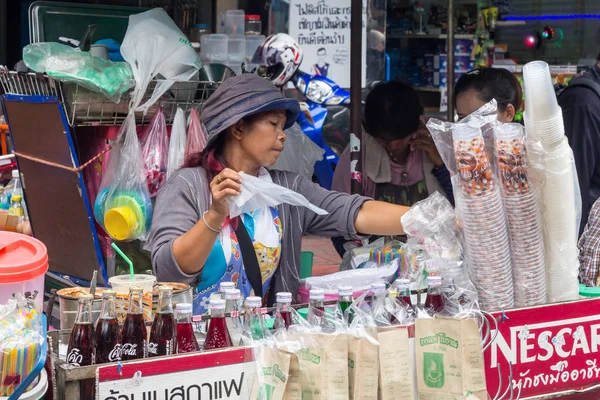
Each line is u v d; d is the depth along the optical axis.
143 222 3.59
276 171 3.40
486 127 2.70
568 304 2.76
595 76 4.70
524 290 2.75
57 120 3.56
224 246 3.03
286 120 3.33
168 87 3.69
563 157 2.71
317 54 7.48
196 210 3.07
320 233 3.38
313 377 2.31
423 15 8.97
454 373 2.45
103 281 3.71
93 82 3.44
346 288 2.45
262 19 7.41
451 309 2.54
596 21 9.02
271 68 5.19
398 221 3.16
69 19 4.10
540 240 2.76
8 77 3.84
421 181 4.22
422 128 4.18
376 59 7.51
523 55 9.41
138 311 2.30
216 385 2.25
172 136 3.71
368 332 2.38
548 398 2.73
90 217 3.65
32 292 2.42
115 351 2.27
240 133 3.13
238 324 2.43
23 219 4.06
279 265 3.29
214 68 4.00
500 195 2.70
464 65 8.88
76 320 2.25
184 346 2.31
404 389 2.44
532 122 2.69
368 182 4.23
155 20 3.77
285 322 2.43
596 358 2.83
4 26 7.55
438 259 2.71
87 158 3.76
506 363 2.64
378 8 7.45
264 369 2.29
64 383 2.09
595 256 3.49
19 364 2.09
